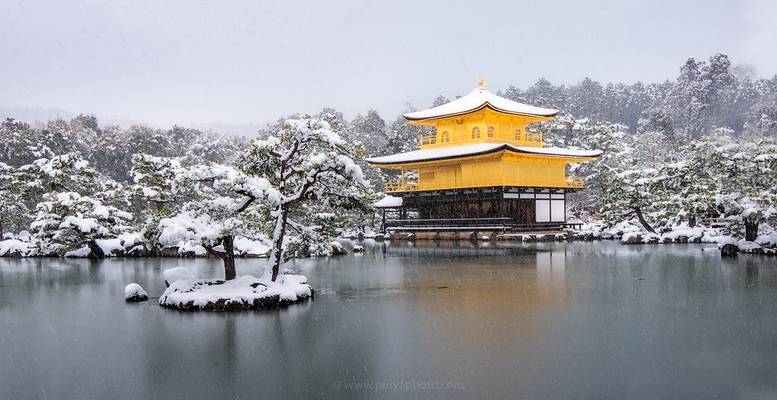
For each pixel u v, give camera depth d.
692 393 14.59
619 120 183.62
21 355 19.03
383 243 66.12
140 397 15.27
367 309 24.64
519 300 26.25
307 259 46.44
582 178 82.69
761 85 173.62
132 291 28.09
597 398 14.34
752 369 16.23
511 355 17.72
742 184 45.00
